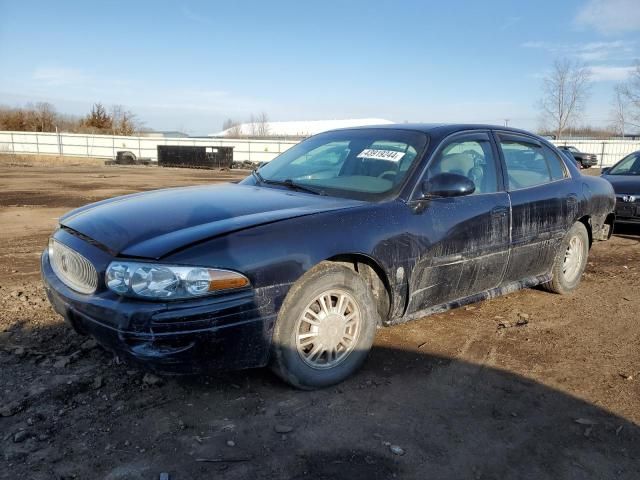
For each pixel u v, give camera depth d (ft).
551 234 15.17
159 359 8.58
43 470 7.82
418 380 11.03
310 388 10.32
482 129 14.16
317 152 14.08
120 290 8.73
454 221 12.09
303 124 275.18
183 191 12.80
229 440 8.70
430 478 7.97
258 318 9.18
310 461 8.25
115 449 8.37
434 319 14.56
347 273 10.39
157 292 8.52
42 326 13.09
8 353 11.53
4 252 22.44
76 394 9.93
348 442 8.77
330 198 11.57
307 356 10.22
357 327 10.81
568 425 9.55
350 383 10.78
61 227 11.35
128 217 10.32
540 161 15.74
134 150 161.68
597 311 15.62
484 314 15.11
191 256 8.71
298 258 9.52
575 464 8.44
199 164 125.70
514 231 13.75
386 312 11.38
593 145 136.15
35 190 51.60
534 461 8.48
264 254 9.20
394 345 12.71
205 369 9.01
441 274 12.02
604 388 10.97
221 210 10.43
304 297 9.77
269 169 14.43
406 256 11.12
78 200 43.37
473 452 8.64
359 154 13.02
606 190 18.02
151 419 9.21
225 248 8.94
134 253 8.86
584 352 12.71
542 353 12.58
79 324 9.61
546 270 15.87
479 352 12.51
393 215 11.03
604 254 23.99
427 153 12.28
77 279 9.82
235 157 161.17
